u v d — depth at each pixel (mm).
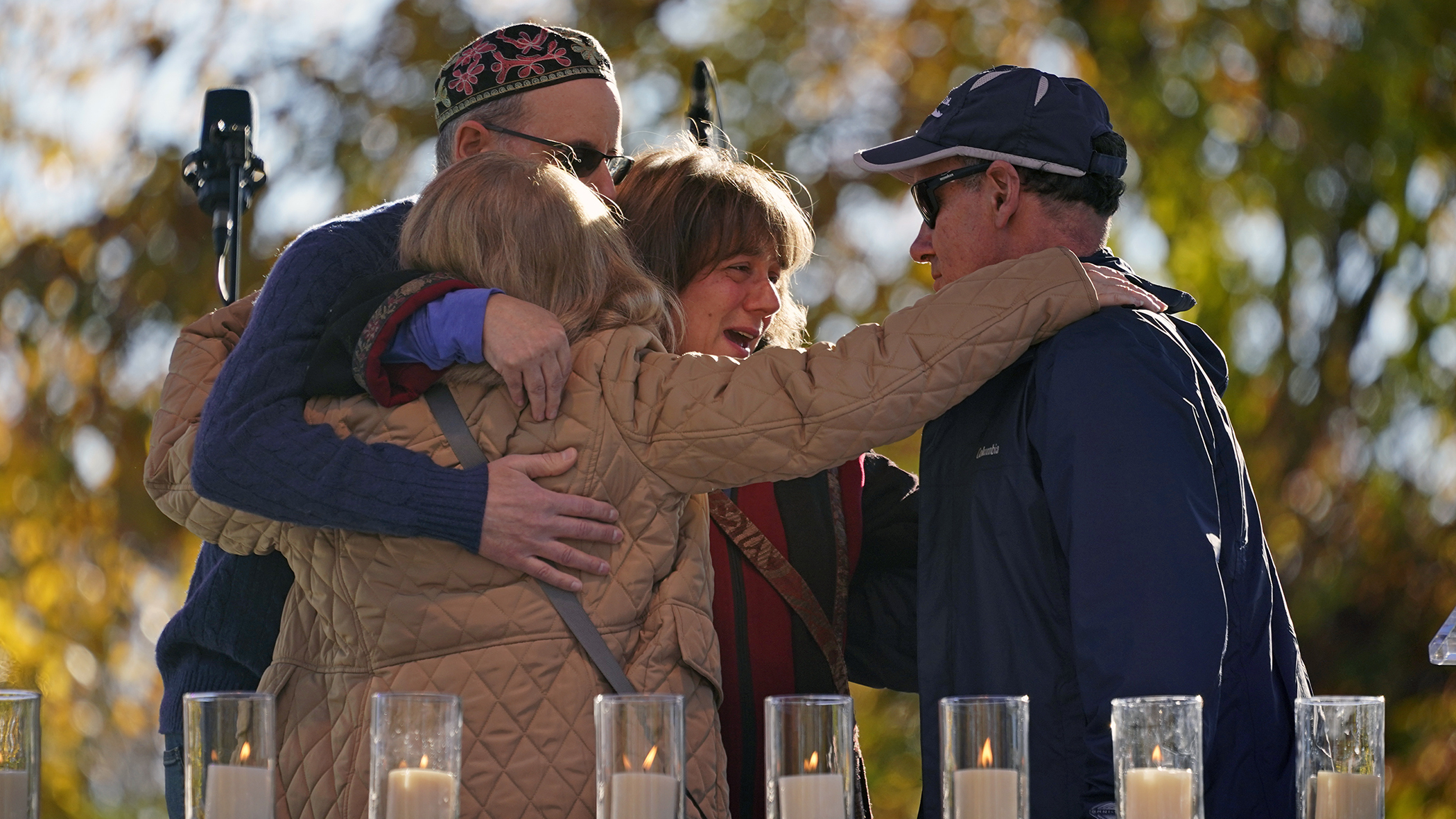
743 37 23359
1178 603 5480
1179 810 4762
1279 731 5992
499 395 5859
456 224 5953
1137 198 21547
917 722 20641
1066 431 5812
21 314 23578
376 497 5629
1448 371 20969
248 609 6824
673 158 7344
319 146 23312
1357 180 21312
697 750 5883
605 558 5824
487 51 7402
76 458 23375
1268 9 21719
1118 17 22109
